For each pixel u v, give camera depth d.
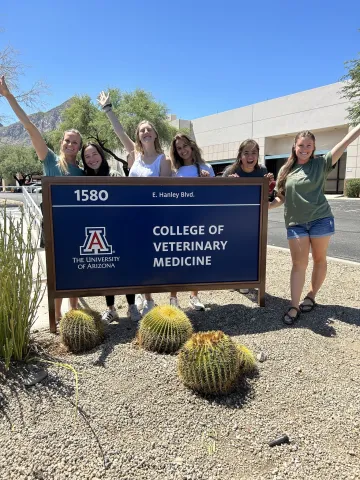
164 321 3.21
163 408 2.53
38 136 3.85
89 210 3.69
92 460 2.11
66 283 3.72
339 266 6.05
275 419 2.45
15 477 2.00
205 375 2.57
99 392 2.66
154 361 3.03
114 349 3.26
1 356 3.00
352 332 3.65
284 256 6.98
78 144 3.91
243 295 4.86
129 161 4.94
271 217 14.96
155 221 3.85
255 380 2.84
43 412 2.46
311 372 2.95
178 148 4.25
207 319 3.98
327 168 3.84
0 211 4.03
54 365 2.96
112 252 3.79
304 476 2.03
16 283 2.98
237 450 2.21
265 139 37.19
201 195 3.92
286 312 3.99
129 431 2.33
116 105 27.02
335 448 2.22
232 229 4.03
